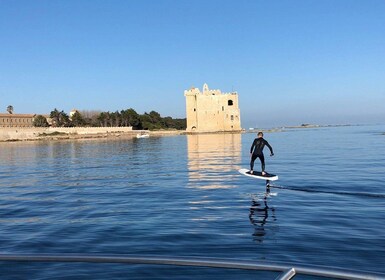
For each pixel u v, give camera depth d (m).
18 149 72.25
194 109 126.31
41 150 66.88
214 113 124.25
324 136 99.00
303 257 7.35
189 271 5.93
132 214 12.09
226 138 92.94
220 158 37.09
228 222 10.57
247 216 11.33
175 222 10.74
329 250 7.75
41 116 151.62
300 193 15.56
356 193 15.13
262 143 17.88
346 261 7.05
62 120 152.38
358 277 2.80
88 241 8.97
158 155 44.31
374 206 12.43
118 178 23.16
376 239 8.48
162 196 15.70
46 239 9.26
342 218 10.71
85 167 32.06
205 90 126.19
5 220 11.81
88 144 86.94
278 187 17.33
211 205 13.34
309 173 22.78
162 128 171.38
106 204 14.20
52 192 18.08
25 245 8.79
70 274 6.18
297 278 3.02
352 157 34.41
